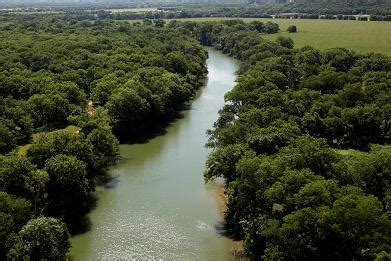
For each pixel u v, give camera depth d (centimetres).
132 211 8975
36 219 6856
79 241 7925
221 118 11869
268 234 6425
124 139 13150
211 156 8875
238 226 7994
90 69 16838
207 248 7700
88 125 11112
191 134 13562
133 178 10481
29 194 7800
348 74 15938
